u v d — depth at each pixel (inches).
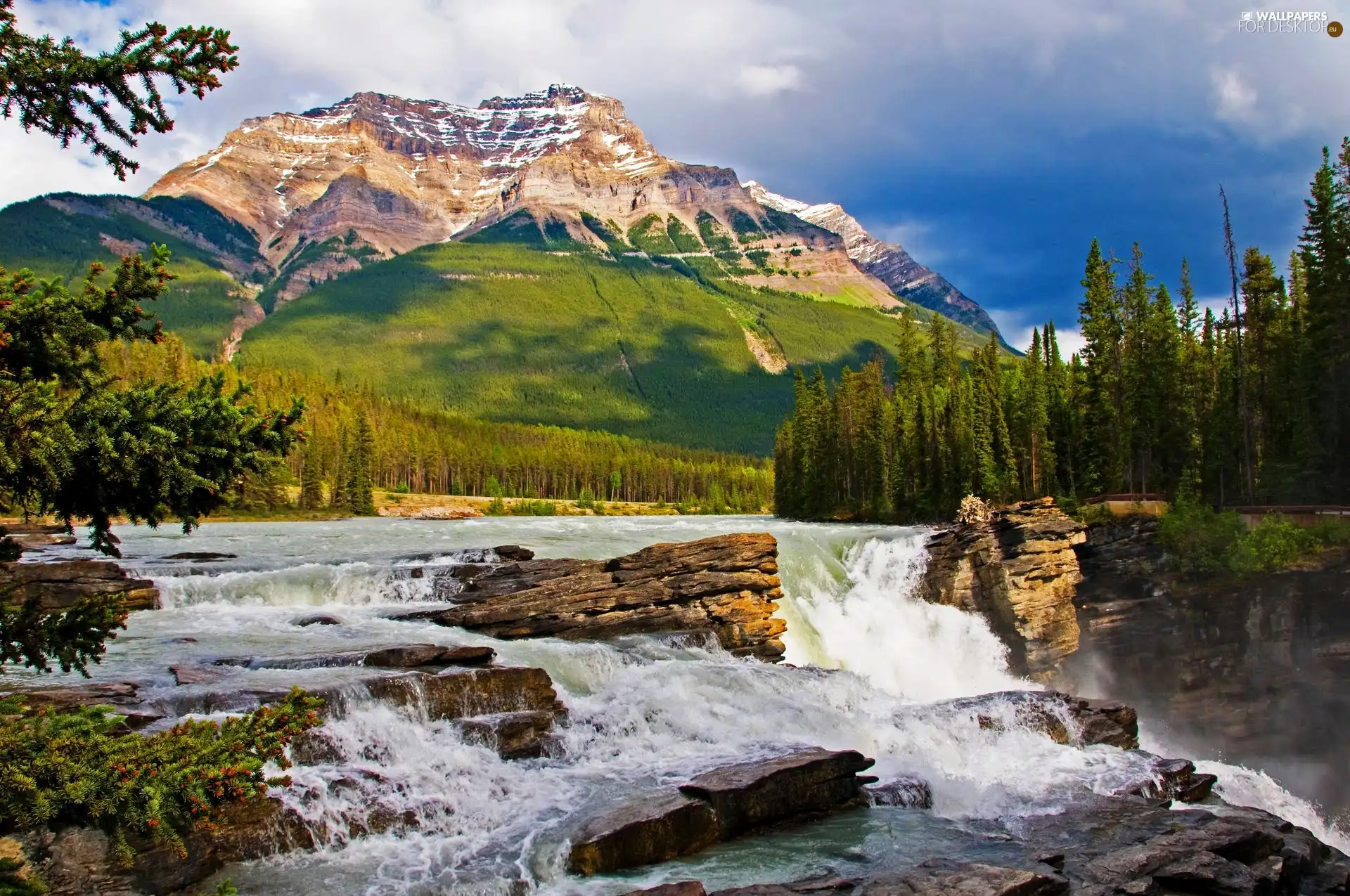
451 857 716.7
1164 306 2928.2
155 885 622.2
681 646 1453.0
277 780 397.1
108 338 396.5
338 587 1600.6
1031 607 1941.4
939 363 4842.5
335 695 883.4
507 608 1462.8
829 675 1256.2
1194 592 1939.0
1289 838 851.4
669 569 1592.0
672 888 650.2
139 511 403.5
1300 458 2456.9
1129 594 2021.4
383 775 796.0
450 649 1104.8
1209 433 2783.0
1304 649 1824.6
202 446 395.5
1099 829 842.2
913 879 682.2
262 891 647.8
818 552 2153.1
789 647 1779.0
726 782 825.5
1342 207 2470.5
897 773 950.4
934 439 3671.3
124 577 1465.3
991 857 762.8
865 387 4662.9
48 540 2080.5
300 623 1358.3
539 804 817.5
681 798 806.5
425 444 7372.1
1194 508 2009.1
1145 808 896.9
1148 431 2886.3
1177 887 733.9
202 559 1911.9
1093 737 1128.2
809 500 4527.6
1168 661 1966.0
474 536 2871.6
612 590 1539.1
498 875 689.6
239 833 682.8
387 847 732.0
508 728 931.3
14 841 568.1
